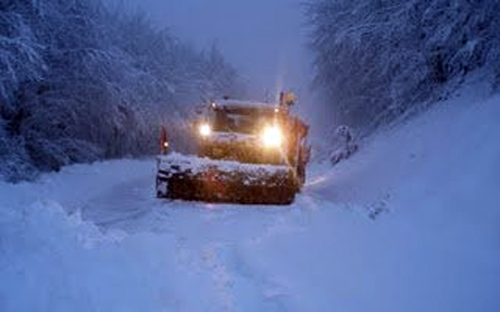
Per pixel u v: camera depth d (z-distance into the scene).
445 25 13.01
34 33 17.44
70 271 4.07
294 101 11.94
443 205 6.21
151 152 28.62
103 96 21.73
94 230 5.72
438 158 8.54
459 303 3.91
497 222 5.19
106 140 23.80
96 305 3.64
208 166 9.84
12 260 4.24
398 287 4.28
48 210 5.81
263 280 4.51
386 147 14.01
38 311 3.50
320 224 6.42
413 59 15.59
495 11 11.45
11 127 18.17
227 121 11.62
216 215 8.37
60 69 19.83
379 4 18.81
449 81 15.15
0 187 11.42
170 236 5.36
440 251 4.97
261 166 9.83
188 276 4.44
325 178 15.88
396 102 16.62
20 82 16.28
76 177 16.03
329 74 24.86
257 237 6.21
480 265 4.47
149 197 11.18
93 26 21.12
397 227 6.04
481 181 6.24
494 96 9.73
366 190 11.23
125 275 4.18
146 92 27.94
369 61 19.92
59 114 19.72
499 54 11.05
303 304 3.93
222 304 3.99
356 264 4.86
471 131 8.45
